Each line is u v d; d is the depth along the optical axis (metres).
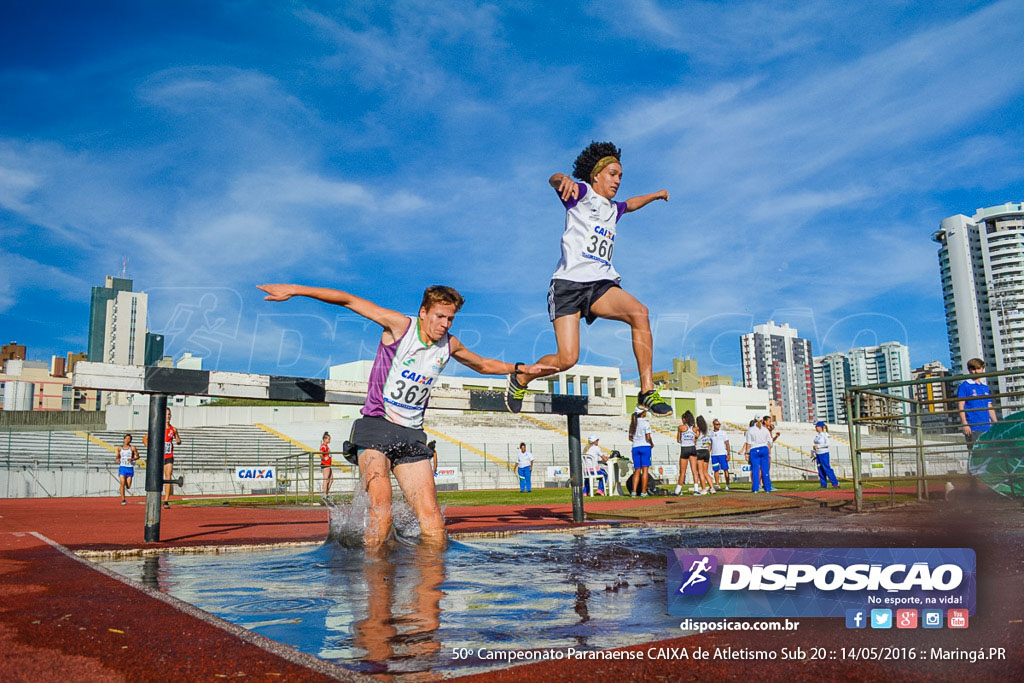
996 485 6.53
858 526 4.82
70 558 3.50
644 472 14.60
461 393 5.55
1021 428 6.36
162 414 4.52
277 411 35.94
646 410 4.57
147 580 2.92
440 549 4.11
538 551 3.91
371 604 2.37
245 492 25.00
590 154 4.89
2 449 25.31
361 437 4.55
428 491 4.52
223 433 32.06
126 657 1.60
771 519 5.92
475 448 33.56
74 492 23.42
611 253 4.89
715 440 15.95
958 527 4.58
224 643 1.74
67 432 28.66
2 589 2.54
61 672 1.48
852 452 7.00
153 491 4.44
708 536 4.47
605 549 3.96
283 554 3.90
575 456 6.33
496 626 2.01
